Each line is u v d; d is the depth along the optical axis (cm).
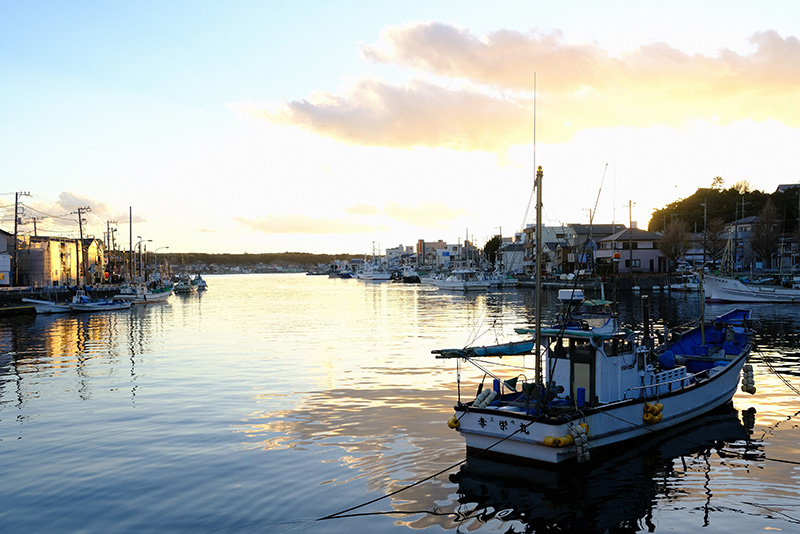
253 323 5431
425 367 2888
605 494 1273
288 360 3141
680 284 8344
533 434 1370
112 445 1641
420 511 1195
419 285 14962
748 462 1453
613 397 1585
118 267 12925
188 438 1697
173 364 3050
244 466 1454
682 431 1709
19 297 6744
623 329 1678
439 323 5134
